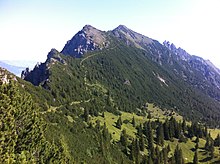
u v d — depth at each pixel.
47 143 85.56
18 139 71.56
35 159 74.31
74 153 140.00
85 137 172.62
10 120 65.88
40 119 90.81
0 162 48.88
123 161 180.12
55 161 85.00
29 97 91.81
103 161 161.75
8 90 76.69
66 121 174.88
